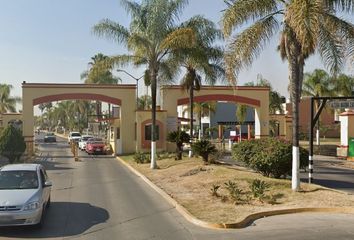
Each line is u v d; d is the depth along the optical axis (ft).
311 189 56.85
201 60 98.99
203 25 101.76
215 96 154.71
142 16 98.89
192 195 58.65
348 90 175.63
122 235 38.06
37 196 40.78
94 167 107.55
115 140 152.25
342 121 132.67
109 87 150.51
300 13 49.70
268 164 64.85
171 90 152.15
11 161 114.62
